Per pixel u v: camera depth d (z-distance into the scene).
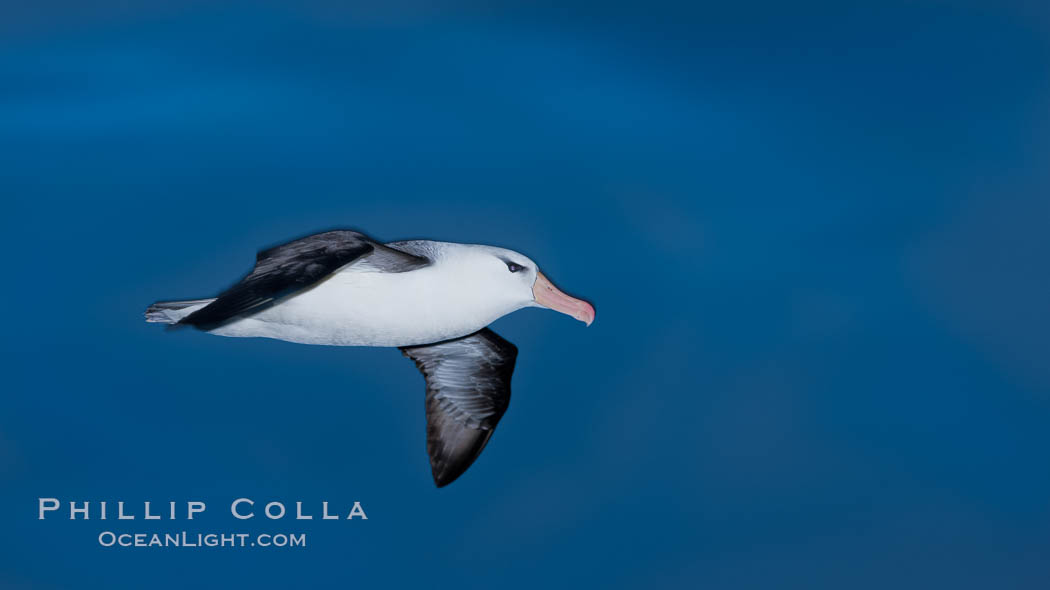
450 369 9.73
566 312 9.47
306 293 8.59
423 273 8.87
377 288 8.70
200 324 6.84
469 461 9.45
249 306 7.01
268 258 7.73
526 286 9.45
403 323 8.91
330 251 7.76
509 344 9.72
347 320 8.80
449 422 9.61
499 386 9.61
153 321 9.12
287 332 9.02
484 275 9.17
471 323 9.27
